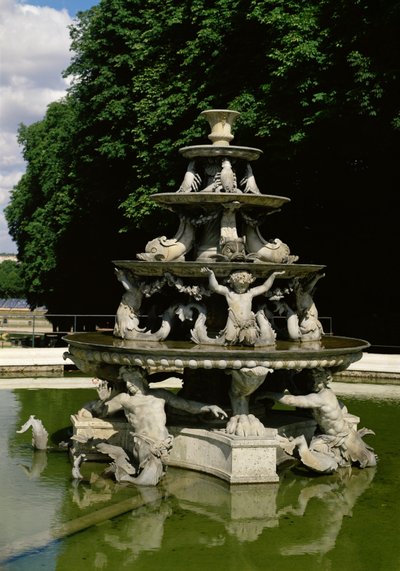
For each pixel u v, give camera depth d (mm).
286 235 26797
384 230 25266
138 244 32938
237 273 9641
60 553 6574
